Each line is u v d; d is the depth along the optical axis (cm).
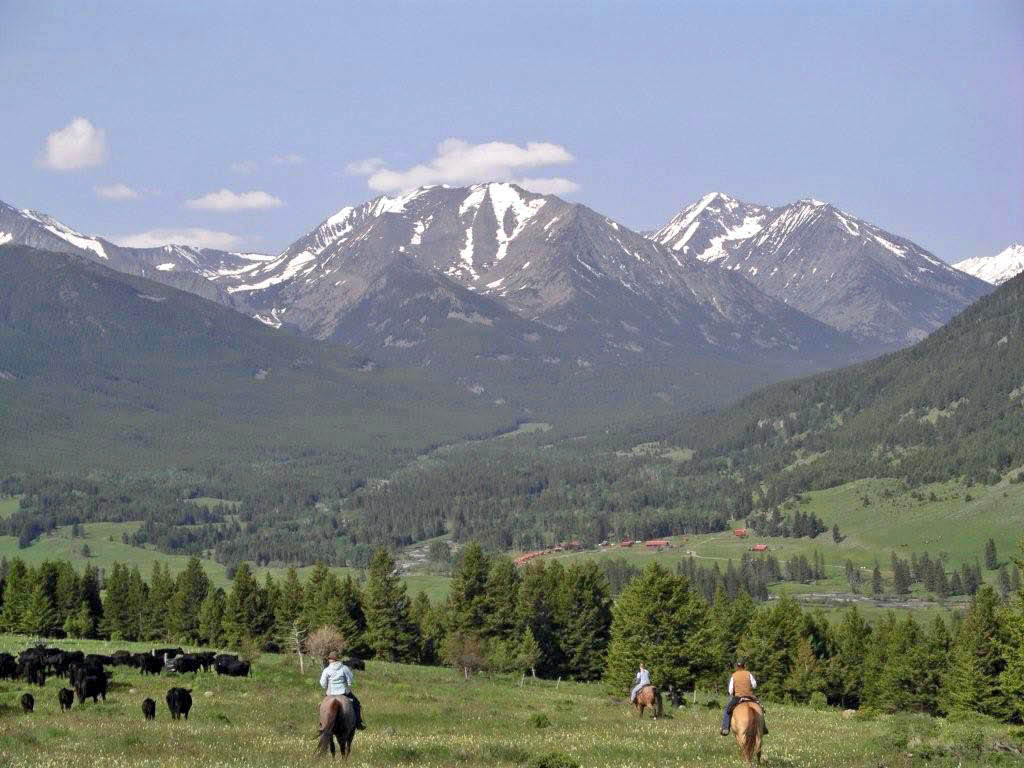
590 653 13538
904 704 11569
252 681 7275
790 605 13375
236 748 3997
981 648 10062
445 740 4506
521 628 13412
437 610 15225
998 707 9850
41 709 5391
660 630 10319
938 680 11375
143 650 10081
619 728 5538
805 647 12325
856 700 13150
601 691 10744
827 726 6369
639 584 10506
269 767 3247
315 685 7494
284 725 5122
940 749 4506
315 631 12900
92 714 5250
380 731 5041
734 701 3681
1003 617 6925
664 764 3738
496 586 13575
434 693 7806
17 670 6856
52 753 3638
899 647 12081
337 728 3481
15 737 4047
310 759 3441
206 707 5734
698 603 11856
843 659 13112
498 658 12088
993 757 4362
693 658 10306
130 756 3634
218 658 7706
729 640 13550
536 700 7831
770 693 12306
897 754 4319
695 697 9044
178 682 6919
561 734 5131
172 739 4197
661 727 5609
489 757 3838
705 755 4116
